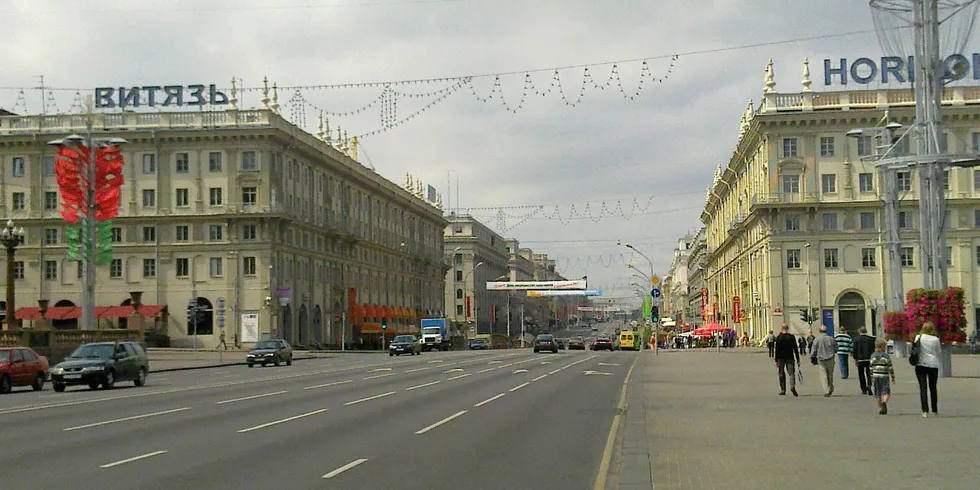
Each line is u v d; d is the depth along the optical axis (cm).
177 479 1235
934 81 3369
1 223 8125
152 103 8100
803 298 7612
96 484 1198
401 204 12138
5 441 1659
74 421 2028
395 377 3925
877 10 3422
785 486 1113
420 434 1762
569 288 12319
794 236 7662
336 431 1808
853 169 7625
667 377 3747
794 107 7694
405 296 12294
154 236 8088
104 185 5034
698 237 16362
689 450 1462
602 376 3928
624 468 1281
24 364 3397
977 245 7594
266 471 1304
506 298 17912
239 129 7906
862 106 7594
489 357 6912
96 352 3425
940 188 3416
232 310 7919
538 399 2645
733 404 2359
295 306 8456
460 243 15812
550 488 1187
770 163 7694
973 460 1313
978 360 5044
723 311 11394
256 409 2308
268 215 7875
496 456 1470
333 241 9525
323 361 6372
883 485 1109
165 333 8012
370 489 1166
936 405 1975
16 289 8150
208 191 8031
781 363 2658
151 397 2805
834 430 1716
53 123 8175
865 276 7594
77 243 5147
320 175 9275
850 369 4100
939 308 3344
